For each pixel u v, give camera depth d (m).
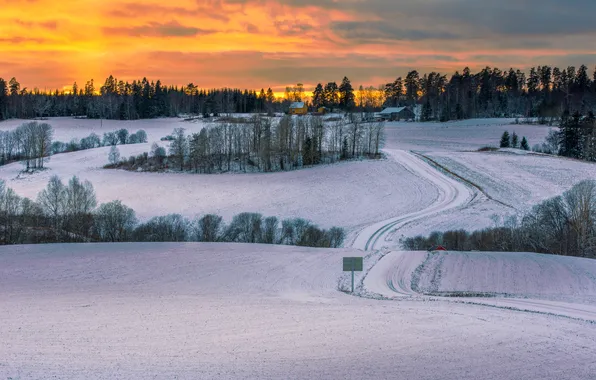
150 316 24.53
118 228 62.06
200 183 103.56
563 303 30.59
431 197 91.44
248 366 17.44
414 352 19.39
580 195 57.47
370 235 68.94
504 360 18.69
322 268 41.09
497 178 100.88
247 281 36.34
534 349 20.00
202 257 42.91
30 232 60.84
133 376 16.03
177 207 86.81
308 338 20.94
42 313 24.88
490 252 45.91
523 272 38.56
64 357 17.61
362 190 95.94
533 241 56.78
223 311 26.02
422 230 71.50
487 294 34.34
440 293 35.00
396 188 96.88
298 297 31.61
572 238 55.19
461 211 82.12
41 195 76.81
